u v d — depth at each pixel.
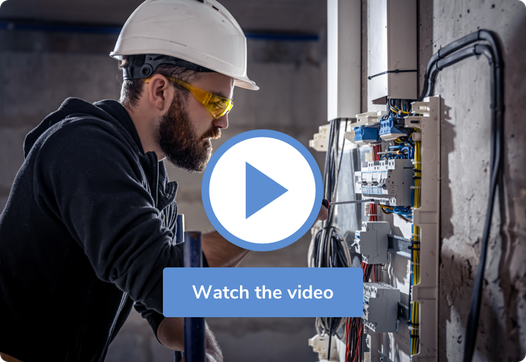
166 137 0.94
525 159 0.83
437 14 1.22
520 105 0.84
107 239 0.68
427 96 1.23
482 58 0.98
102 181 0.71
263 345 3.73
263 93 3.83
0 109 3.49
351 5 1.73
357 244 1.49
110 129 0.83
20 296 0.84
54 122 0.91
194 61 0.90
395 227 1.43
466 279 1.04
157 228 0.71
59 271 0.84
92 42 3.60
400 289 1.37
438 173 1.17
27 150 0.94
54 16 3.44
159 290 0.68
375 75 1.44
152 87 0.90
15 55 3.51
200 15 0.94
